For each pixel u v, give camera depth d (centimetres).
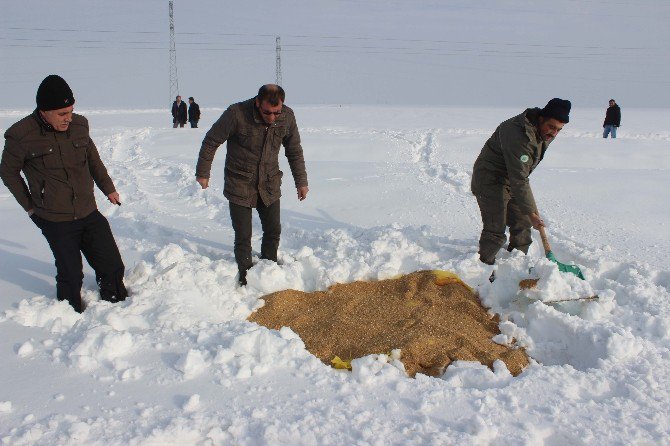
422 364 362
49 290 458
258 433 273
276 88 438
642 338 369
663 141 1683
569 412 294
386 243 534
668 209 759
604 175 988
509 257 516
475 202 786
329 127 2177
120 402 295
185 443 270
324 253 537
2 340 355
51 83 372
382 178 942
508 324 403
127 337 343
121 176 1016
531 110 457
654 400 306
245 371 319
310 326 415
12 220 689
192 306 414
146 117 3306
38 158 390
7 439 261
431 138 1602
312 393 307
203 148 462
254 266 471
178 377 317
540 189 874
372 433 274
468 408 297
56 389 304
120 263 428
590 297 421
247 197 470
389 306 439
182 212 779
